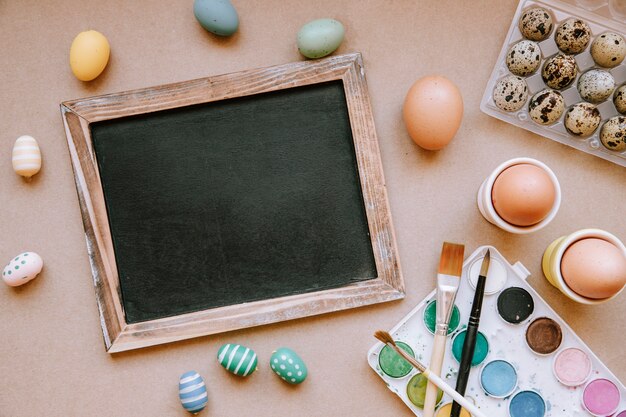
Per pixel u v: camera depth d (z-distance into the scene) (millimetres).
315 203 921
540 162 842
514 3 932
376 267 912
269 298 917
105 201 917
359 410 928
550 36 917
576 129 877
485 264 877
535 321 898
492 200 851
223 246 920
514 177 807
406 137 934
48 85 937
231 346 901
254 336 929
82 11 933
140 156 919
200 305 919
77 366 936
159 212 920
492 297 910
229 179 921
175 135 919
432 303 908
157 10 934
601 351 920
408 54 936
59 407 936
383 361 906
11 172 939
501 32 933
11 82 937
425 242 931
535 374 902
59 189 938
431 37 936
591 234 827
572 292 831
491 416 898
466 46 936
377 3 935
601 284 791
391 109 935
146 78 934
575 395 896
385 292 906
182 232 920
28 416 935
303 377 902
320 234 921
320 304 909
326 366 929
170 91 907
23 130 936
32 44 937
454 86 858
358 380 927
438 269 890
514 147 935
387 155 934
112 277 911
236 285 919
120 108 907
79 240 937
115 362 933
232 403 932
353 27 936
